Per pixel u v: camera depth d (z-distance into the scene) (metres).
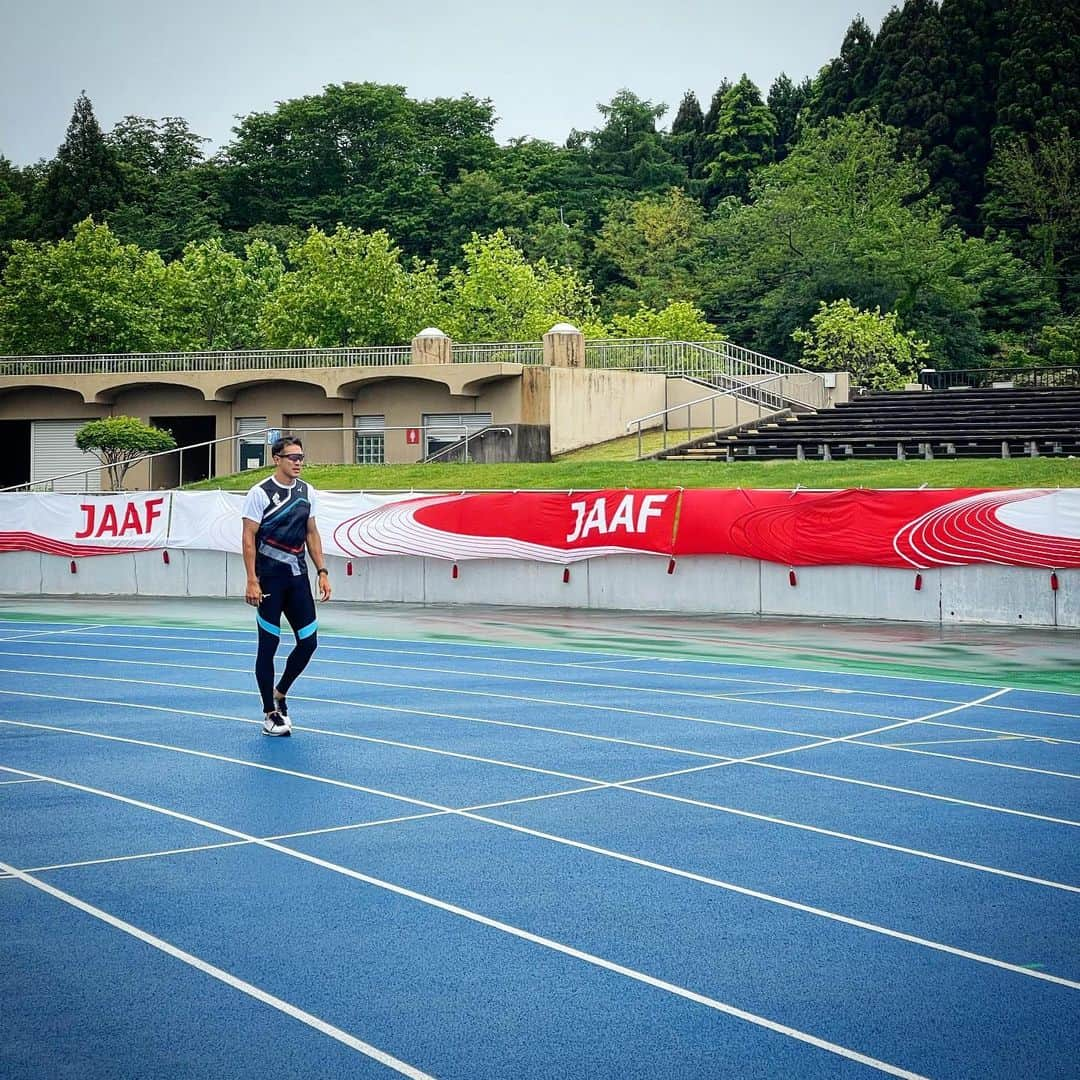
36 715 13.22
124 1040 5.32
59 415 48.69
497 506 25.14
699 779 10.18
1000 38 102.00
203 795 9.60
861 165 85.44
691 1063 5.11
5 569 29.44
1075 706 13.67
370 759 10.91
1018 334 80.00
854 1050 5.23
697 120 127.31
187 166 116.50
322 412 46.12
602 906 7.05
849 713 13.27
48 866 7.79
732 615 23.00
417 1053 5.20
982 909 7.01
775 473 32.12
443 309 61.72
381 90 106.94
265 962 6.20
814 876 7.61
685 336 63.72
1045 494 20.56
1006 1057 5.17
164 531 27.88
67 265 60.41
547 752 11.24
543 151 108.88
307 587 12.03
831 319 61.09
